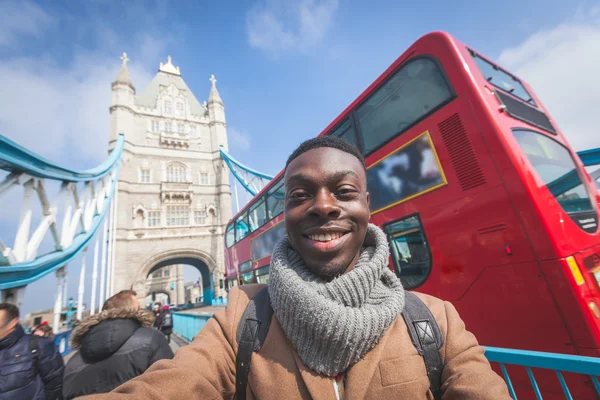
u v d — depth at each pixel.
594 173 4.57
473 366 0.95
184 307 32.47
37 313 15.15
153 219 31.80
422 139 3.70
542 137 3.86
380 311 0.99
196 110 42.38
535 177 2.87
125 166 32.25
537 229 2.66
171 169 35.31
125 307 2.55
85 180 14.12
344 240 1.13
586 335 2.37
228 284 12.51
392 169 4.04
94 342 2.27
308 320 0.97
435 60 3.73
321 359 0.96
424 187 3.61
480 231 3.03
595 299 2.50
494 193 2.96
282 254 1.27
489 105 3.20
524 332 2.69
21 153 7.20
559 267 2.53
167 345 2.61
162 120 37.34
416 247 3.67
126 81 35.94
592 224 3.33
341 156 1.21
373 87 4.51
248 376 1.04
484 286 2.97
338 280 1.07
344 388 0.95
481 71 3.72
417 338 1.01
